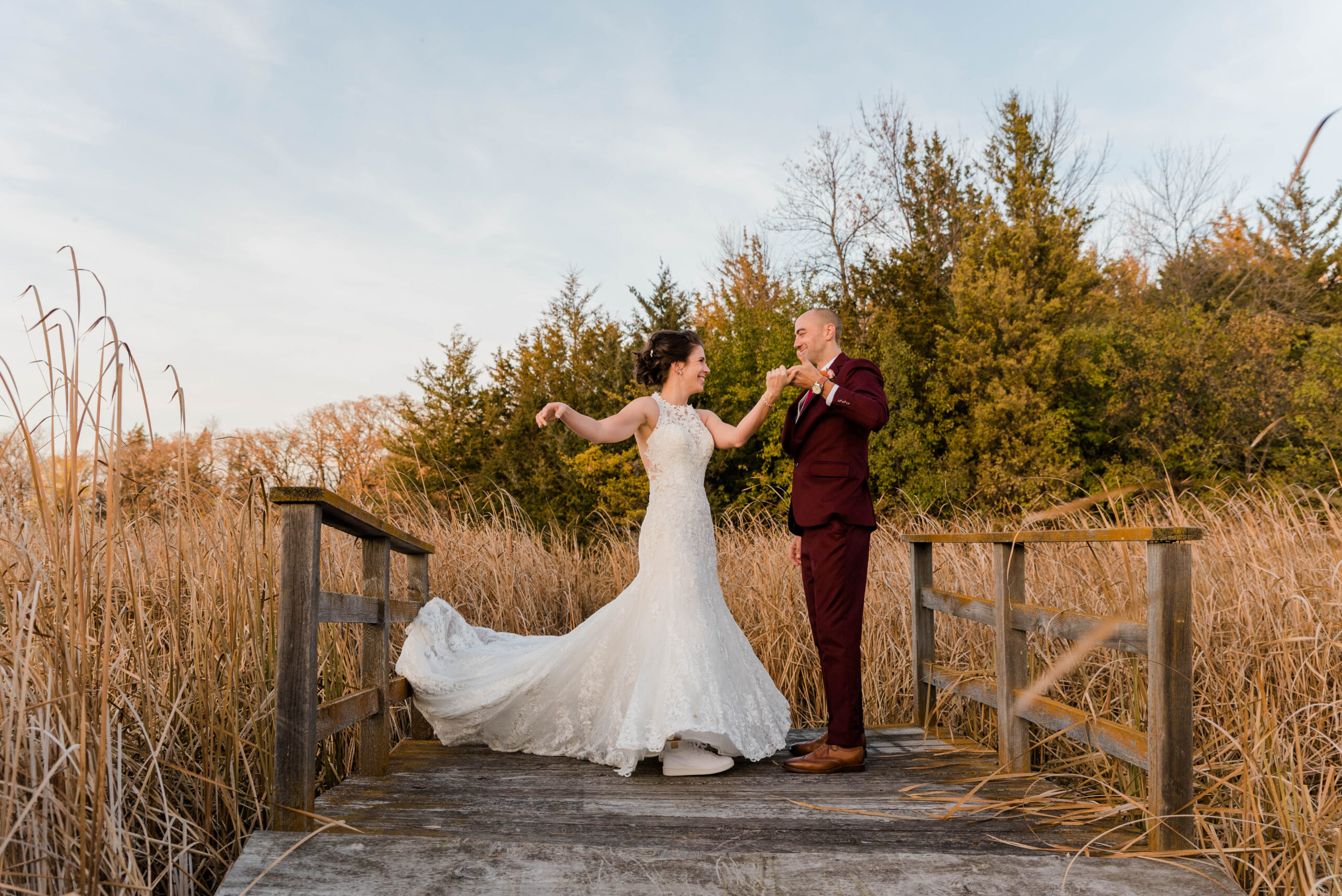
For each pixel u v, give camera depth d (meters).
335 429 17.58
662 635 3.01
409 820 2.34
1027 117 17.41
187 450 2.39
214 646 2.36
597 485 13.84
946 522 7.42
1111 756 2.72
